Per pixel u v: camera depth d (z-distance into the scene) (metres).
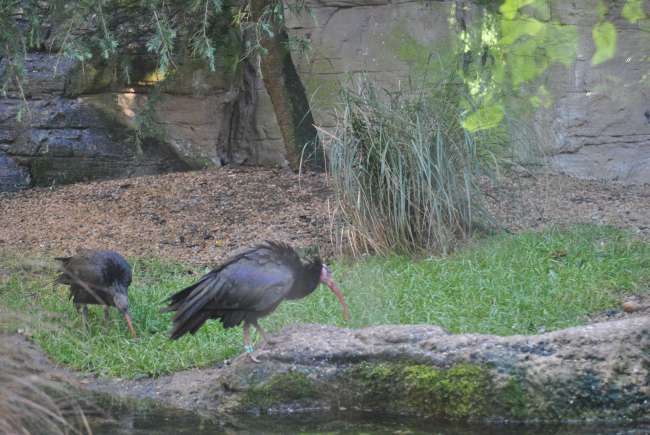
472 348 7.54
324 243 12.41
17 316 6.65
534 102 11.98
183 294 8.02
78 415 7.55
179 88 16.00
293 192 14.59
